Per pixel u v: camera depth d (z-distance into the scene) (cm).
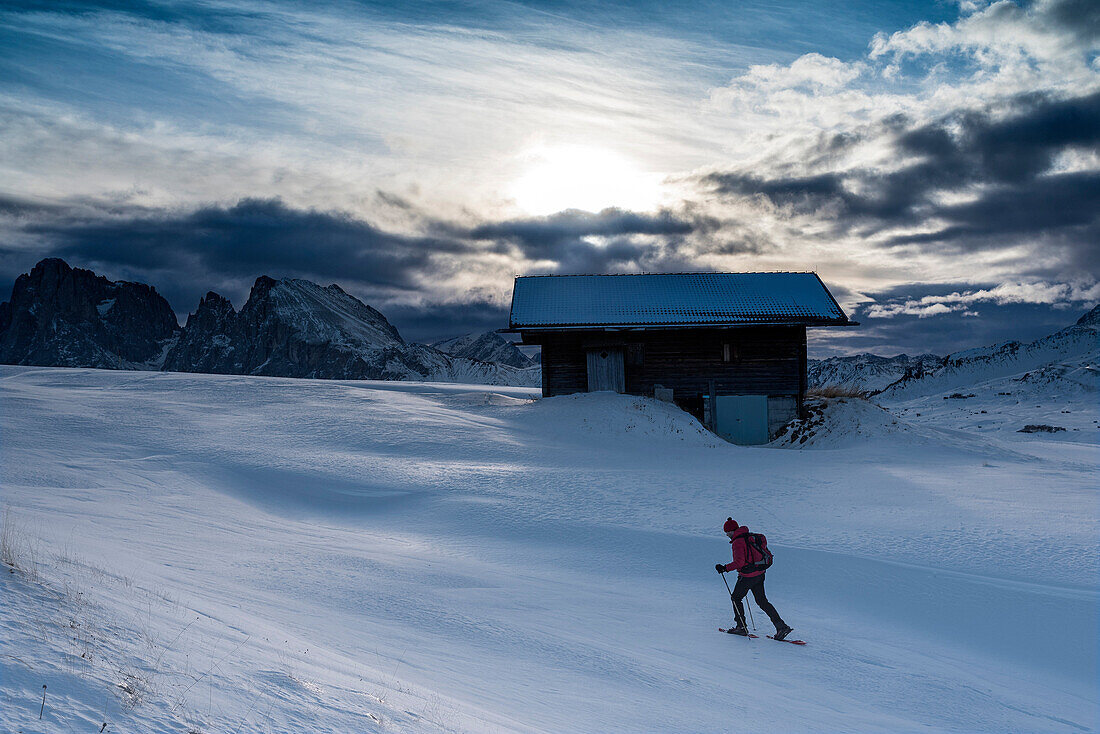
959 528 1720
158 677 411
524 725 530
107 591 598
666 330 4069
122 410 3139
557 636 916
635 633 1002
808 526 1775
